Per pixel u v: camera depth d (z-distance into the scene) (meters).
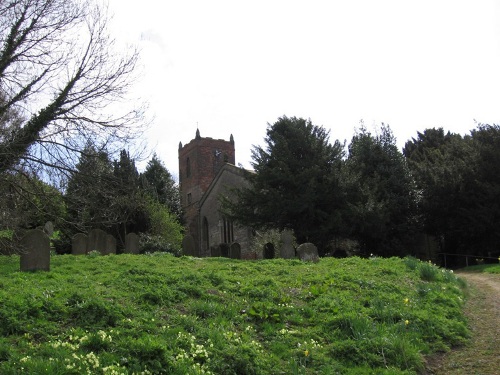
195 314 9.02
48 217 17.41
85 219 16.44
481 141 30.91
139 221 33.19
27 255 12.70
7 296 8.33
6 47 15.14
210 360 7.16
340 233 27.70
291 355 7.97
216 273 11.97
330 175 29.03
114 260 15.31
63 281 10.66
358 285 12.18
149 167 49.00
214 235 46.56
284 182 29.08
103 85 16.23
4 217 14.01
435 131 47.78
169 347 7.20
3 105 14.95
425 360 8.34
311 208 27.69
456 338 9.35
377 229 28.42
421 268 14.99
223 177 45.47
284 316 9.56
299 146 30.31
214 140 56.69
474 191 29.69
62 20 15.88
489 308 11.92
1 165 14.55
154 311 8.77
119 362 6.60
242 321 9.09
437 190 30.70
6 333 7.19
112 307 8.27
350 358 8.09
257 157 30.72
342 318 9.32
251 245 36.59
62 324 7.75
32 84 15.49
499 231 28.62
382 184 30.75
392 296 11.45
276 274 13.76
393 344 8.39
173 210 48.31
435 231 32.41
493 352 8.70
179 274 11.55
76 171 15.41
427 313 10.29
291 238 20.50
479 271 21.52
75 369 6.13
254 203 29.72
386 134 32.84
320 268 14.90
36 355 6.51
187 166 57.78
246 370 7.13
